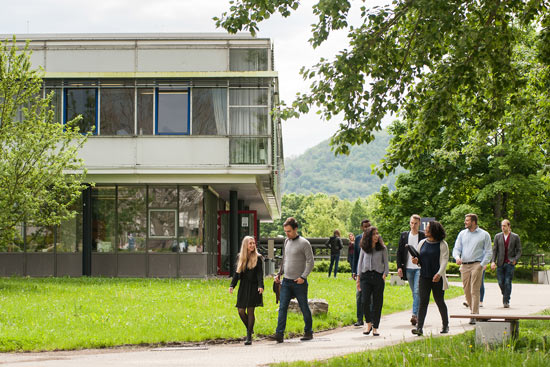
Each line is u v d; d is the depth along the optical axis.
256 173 29.34
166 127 29.59
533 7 12.36
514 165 43.69
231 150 29.44
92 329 13.97
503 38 11.92
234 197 33.00
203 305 17.88
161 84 29.66
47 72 29.52
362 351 9.95
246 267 12.52
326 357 10.16
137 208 29.95
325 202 136.38
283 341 12.65
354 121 11.91
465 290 14.20
